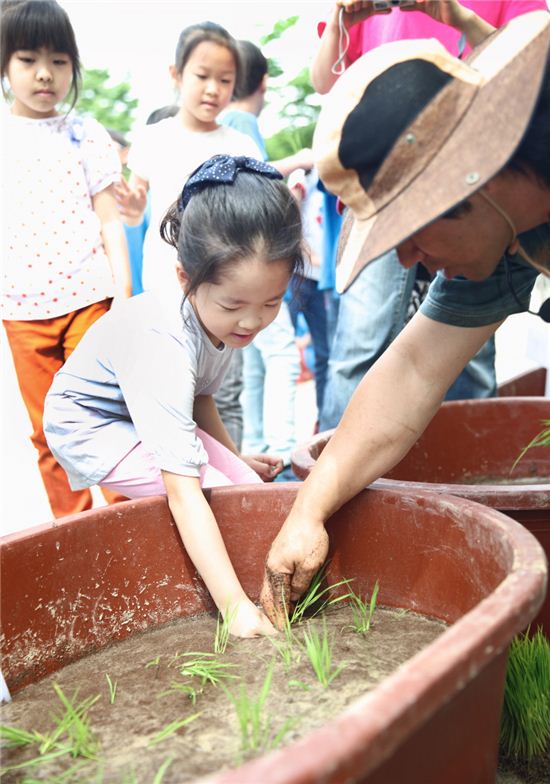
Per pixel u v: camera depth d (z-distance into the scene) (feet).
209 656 5.37
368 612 5.87
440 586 5.61
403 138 4.28
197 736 4.51
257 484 6.15
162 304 6.27
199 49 10.28
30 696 5.19
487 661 3.46
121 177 10.34
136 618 5.88
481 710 4.19
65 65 9.53
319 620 5.81
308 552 5.59
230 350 6.73
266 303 5.76
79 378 6.61
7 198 9.47
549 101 4.26
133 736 4.58
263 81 12.81
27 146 9.59
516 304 5.57
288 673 5.04
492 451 8.68
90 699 5.04
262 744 4.36
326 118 4.45
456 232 4.50
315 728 4.46
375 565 5.92
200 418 7.39
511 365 15.08
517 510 5.82
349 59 9.08
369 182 4.40
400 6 5.59
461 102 4.27
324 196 11.43
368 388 5.75
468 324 5.60
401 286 8.85
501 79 4.23
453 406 8.55
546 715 5.57
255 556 6.15
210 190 5.70
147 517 5.86
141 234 13.14
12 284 9.43
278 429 12.01
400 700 2.98
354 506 5.91
